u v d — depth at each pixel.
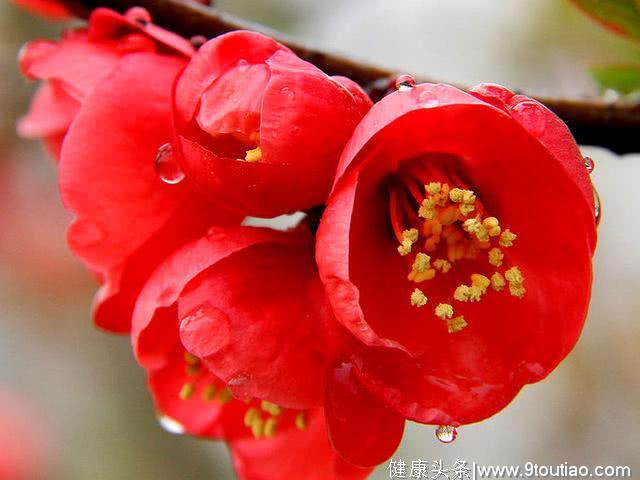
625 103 0.15
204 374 0.15
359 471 0.14
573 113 0.15
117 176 0.13
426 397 0.13
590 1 0.16
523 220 0.13
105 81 0.13
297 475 0.15
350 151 0.12
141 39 0.14
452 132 0.13
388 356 0.13
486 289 0.13
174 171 0.13
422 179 0.13
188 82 0.13
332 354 0.13
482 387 0.13
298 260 0.13
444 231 0.14
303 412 0.14
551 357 0.13
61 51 0.14
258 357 0.13
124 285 0.14
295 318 0.13
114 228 0.13
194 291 0.13
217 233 0.13
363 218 0.13
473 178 0.13
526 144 0.12
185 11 0.15
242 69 0.13
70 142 0.13
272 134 0.12
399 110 0.12
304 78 0.12
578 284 0.13
